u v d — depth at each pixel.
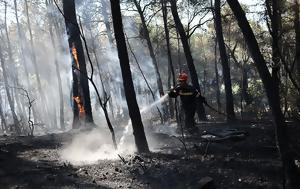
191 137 11.55
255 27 22.36
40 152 10.70
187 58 20.41
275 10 10.85
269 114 20.00
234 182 6.65
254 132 11.73
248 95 25.78
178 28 20.58
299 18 16.59
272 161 7.80
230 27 29.84
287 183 6.04
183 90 12.48
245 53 30.72
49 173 7.91
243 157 8.34
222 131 11.07
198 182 6.49
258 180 6.65
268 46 17.22
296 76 15.37
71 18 16.94
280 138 6.07
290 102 15.34
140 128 9.54
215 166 7.61
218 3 17.59
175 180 6.99
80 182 7.16
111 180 7.23
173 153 9.25
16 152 10.67
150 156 8.88
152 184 6.89
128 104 9.53
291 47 16.33
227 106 16.67
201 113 19.20
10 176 7.69
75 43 16.94
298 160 7.39
